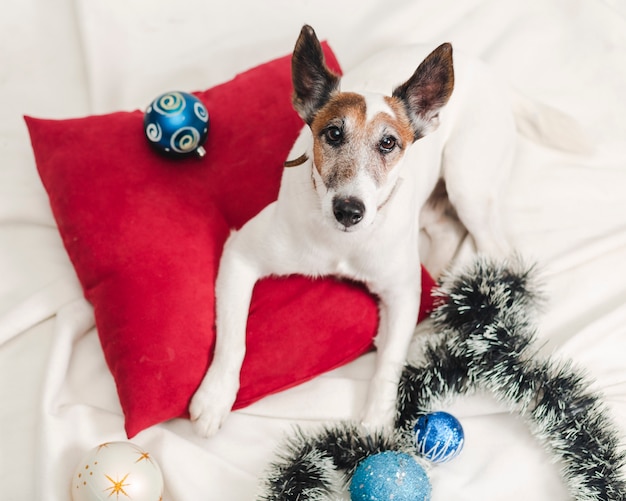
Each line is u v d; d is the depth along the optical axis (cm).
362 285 224
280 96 241
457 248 256
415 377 207
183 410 202
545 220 262
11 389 208
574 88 293
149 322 202
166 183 223
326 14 289
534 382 203
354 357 221
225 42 285
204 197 225
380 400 207
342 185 182
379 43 286
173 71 279
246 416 209
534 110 269
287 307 215
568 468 196
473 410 211
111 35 276
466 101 245
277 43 286
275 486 184
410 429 199
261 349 210
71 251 217
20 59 277
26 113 269
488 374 204
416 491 178
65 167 221
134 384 197
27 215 241
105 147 224
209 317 211
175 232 215
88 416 202
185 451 196
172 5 284
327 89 195
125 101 272
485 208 247
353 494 181
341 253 209
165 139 217
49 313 220
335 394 212
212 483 193
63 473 191
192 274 212
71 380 211
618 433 205
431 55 191
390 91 228
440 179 255
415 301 220
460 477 199
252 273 216
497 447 205
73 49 279
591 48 297
